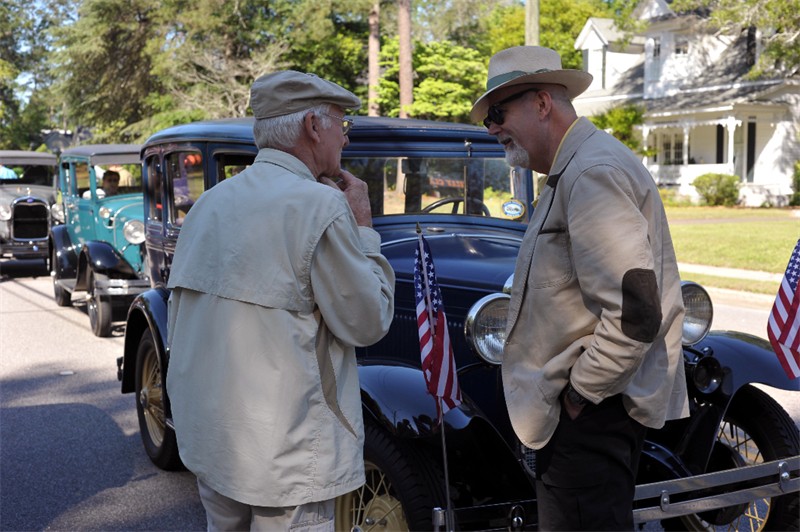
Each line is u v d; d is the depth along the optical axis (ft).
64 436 19.11
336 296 7.79
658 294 7.66
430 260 10.02
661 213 8.32
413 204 14.62
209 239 8.20
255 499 7.62
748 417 12.37
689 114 101.45
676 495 11.27
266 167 8.30
